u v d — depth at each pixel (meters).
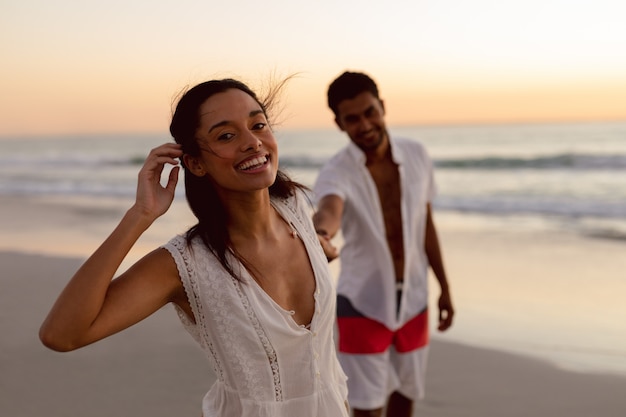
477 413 4.75
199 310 2.05
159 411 4.71
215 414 2.15
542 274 8.86
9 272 9.30
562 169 23.88
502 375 5.43
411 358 3.86
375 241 3.71
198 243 2.05
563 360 5.71
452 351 6.00
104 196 21.62
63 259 10.20
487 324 6.74
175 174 2.07
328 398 2.17
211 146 2.02
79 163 40.41
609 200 16.88
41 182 28.86
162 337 6.24
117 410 4.73
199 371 5.42
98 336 1.90
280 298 2.12
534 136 51.34
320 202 3.60
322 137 65.38
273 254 2.15
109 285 1.95
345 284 3.79
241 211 2.10
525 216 14.74
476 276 8.83
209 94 2.05
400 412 3.99
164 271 2.01
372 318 3.73
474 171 24.91
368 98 3.62
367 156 3.77
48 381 5.25
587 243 11.08
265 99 2.42
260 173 2.04
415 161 3.84
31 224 15.12
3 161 41.31
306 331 2.11
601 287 8.09
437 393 5.11
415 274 3.86
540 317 6.93
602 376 5.36
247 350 2.04
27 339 6.25
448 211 15.84
